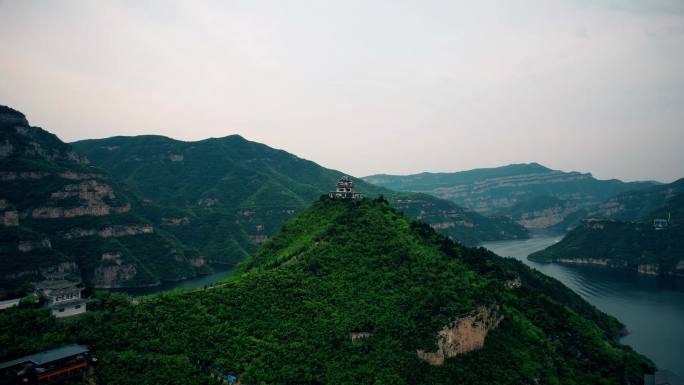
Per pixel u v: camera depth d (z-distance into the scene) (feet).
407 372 501.97
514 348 596.29
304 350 496.23
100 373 431.43
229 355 473.26
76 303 517.14
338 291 589.73
